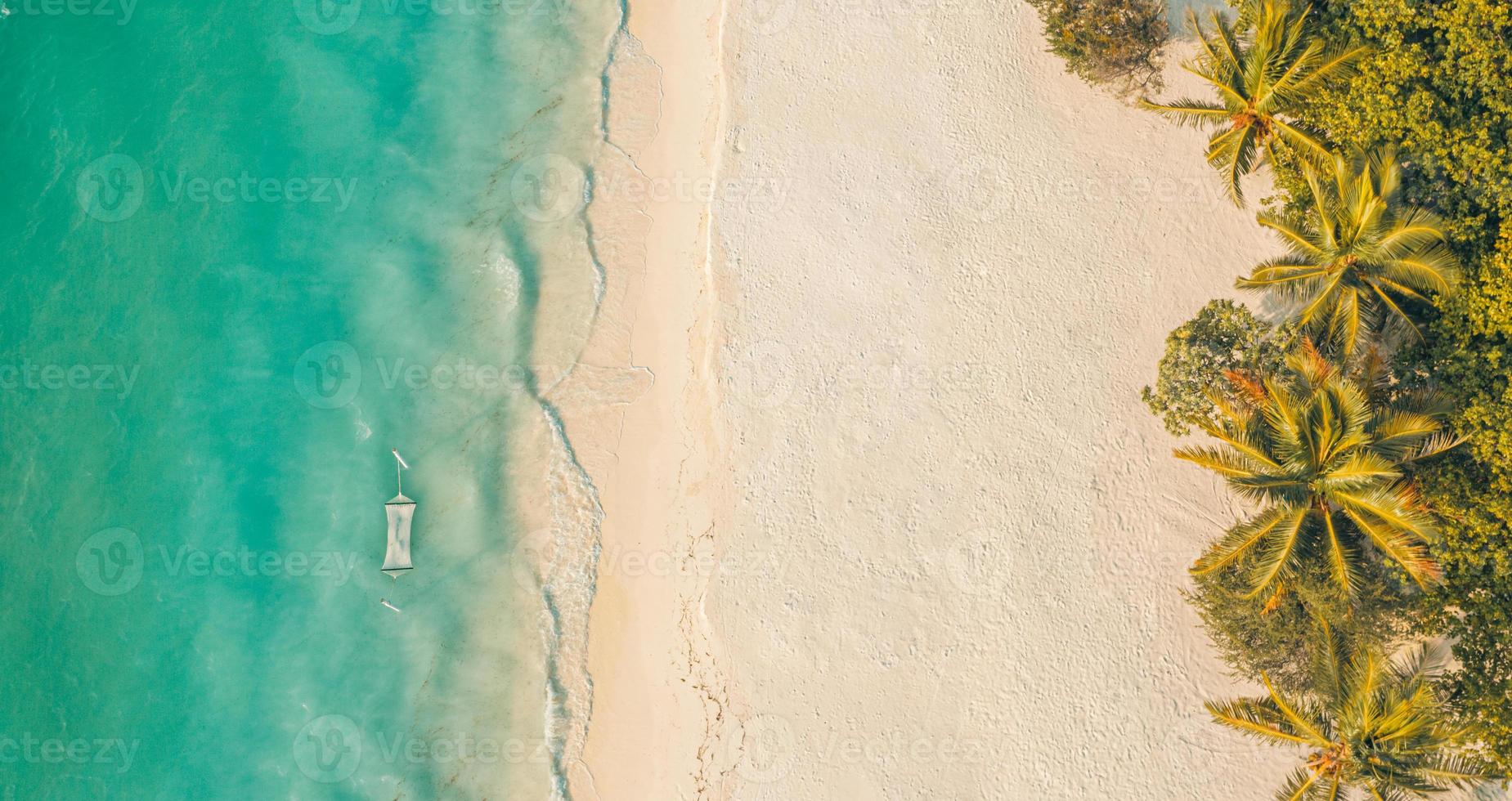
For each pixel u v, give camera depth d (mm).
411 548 18328
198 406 18781
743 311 18625
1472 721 14375
